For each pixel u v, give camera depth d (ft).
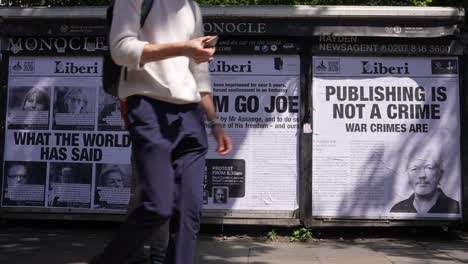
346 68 24.84
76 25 25.32
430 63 24.95
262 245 22.98
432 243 23.72
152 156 8.66
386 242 23.94
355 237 25.13
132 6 8.82
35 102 25.79
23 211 25.48
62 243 22.58
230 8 24.41
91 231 25.61
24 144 25.73
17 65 25.95
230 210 24.56
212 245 22.76
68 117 25.61
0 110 25.88
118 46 8.58
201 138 9.35
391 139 24.71
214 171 24.68
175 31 9.20
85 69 25.70
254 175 24.68
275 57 24.90
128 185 25.16
